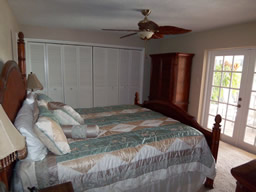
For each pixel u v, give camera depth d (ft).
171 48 15.99
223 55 12.14
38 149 4.67
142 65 16.89
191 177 6.84
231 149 11.04
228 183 7.75
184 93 14.07
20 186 4.27
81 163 4.88
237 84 11.38
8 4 7.90
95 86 15.28
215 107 12.91
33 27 12.60
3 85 4.21
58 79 13.92
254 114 10.53
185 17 9.37
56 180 4.57
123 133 6.53
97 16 9.80
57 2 7.68
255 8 7.65
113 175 5.29
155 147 5.95
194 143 6.65
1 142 2.42
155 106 10.07
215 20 9.77
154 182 6.12
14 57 9.74
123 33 14.83
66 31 13.55
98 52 14.93
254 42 9.90
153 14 8.99
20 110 5.64
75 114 7.08
